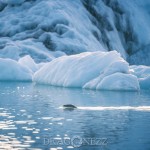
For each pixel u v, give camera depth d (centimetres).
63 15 13675
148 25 16200
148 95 6366
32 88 7469
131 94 6506
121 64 7238
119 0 16025
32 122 3809
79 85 7456
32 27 13588
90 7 15325
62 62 7988
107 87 7038
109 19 15350
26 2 14700
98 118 4053
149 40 15775
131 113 4394
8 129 3484
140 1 16712
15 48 11606
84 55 7988
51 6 14038
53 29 13425
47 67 8325
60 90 7056
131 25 15812
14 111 4494
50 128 3534
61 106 4925
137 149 2838
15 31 13500
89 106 4944
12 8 14625
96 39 14050
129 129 3512
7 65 9350
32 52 11781
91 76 7419
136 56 15512
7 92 6700
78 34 13238
